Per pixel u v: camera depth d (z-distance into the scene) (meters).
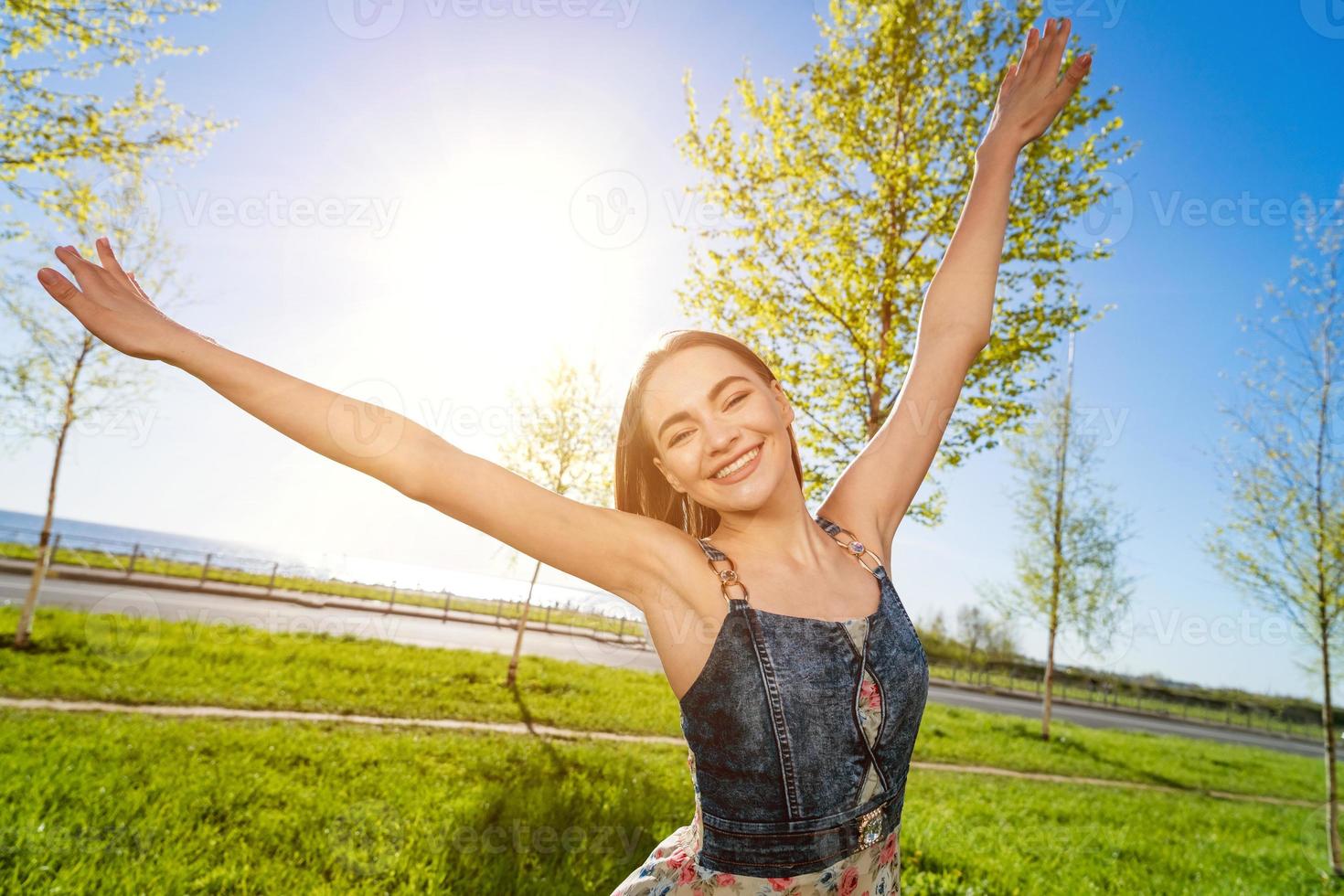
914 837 7.07
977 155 1.65
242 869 4.37
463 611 28.84
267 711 9.07
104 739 6.76
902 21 7.34
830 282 7.62
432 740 8.45
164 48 7.60
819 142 7.86
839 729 1.08
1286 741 32.06
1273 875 8.58
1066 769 15.18
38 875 3.94
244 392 1.01
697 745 1.13
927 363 1.52
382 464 1.02
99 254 1.06
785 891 1.07
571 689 13.39
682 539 1.16
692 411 1.18
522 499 1.07
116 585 20.39
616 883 4.79
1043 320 7.60
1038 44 1.62
